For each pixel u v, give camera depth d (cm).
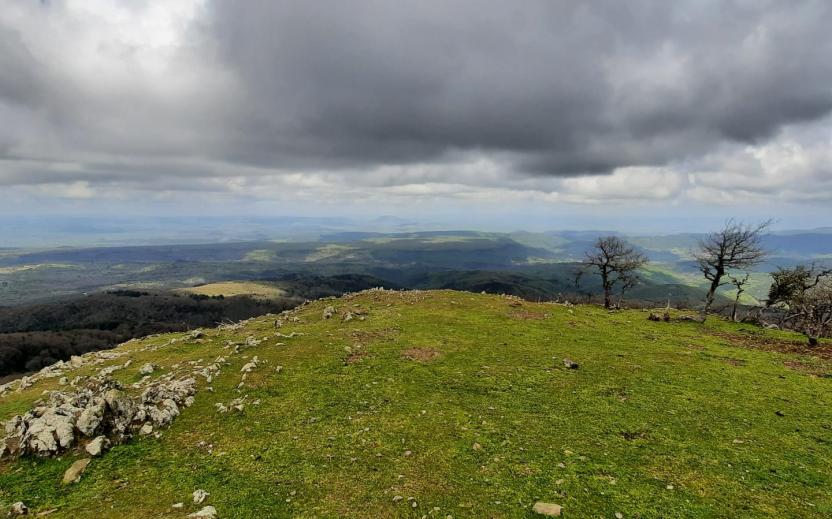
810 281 6481
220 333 4519
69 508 1638
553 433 2281
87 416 2116
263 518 1592
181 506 1647
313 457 2025
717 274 5706
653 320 5609
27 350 16825
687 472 1917
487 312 5081
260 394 2695
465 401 2688
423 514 1627
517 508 1658
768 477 1881
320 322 4572
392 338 3900
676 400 2745
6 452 1958
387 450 2094
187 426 2298
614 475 1888
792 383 3106
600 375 3188
